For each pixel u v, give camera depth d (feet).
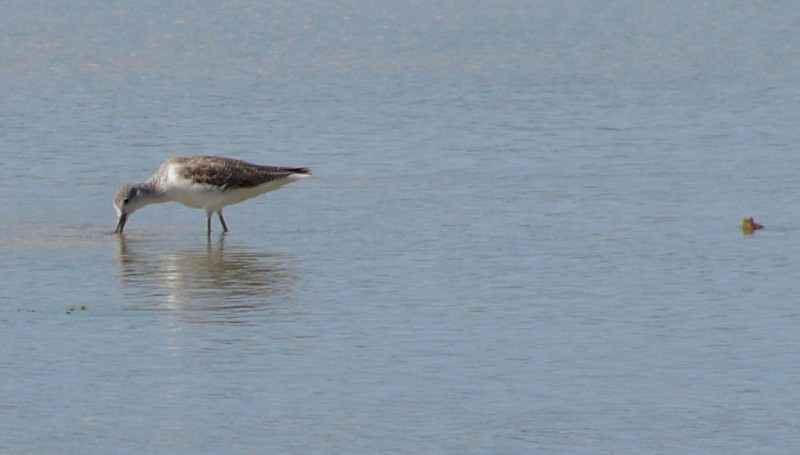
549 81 104.53
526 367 44.27
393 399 41.55
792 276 54.54
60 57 114.52
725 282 53.93
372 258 58.29
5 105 94.58
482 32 127.44
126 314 50.42
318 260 58.18
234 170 63.21
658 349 45.98
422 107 94.17
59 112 92.43
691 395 41.75
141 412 40.65
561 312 50.26
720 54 116.67
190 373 43.80
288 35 125.70
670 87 101.71
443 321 49.26
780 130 85.40
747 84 102.47
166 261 58.49
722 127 86.69
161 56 115.55
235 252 59.98
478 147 81.51
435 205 67.72
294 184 72.84
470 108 93.81
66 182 73.72
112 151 81.20
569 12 138.00
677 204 67.15
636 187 70.95
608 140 83.25
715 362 44.60
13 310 50.98
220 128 87.71
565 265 56.70
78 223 65.67
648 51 118.52
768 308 50.42
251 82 104.37
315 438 38.78
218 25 130.31
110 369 44.21
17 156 79.66
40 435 38.99
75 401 41.50
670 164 76.43
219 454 37.78
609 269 55.98
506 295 52.42
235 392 42.19
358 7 139.74
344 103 95.71
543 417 40.14
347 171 75.82
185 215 67.77
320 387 42.55
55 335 47.78
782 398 41.37
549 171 75.05
